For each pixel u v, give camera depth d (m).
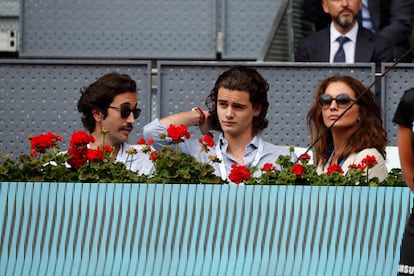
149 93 29.05
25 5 33.06
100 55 33.28
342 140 21.44
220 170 20.69
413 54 33.28
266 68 28.80
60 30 33.19
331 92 21.62
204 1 33.59
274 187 16.80
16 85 29.12
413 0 33.44
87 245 16.92
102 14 33.31
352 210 16.80
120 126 22.39
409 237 15.52
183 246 16.83
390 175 18.33
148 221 16.88
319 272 16.77
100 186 16.94
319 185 17.31
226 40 33.81
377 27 33.28
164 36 33.53
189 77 28.95
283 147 21.16
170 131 17.94
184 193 16.84
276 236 16.78
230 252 16.78
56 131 29.19
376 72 31.16
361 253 16.80
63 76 29.12
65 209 17.00
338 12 31.14
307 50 31.48
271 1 33.88
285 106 28.80
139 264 16.83
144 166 21.86
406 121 15.66
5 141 29.17
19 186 17.05
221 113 20.80
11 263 17.00
